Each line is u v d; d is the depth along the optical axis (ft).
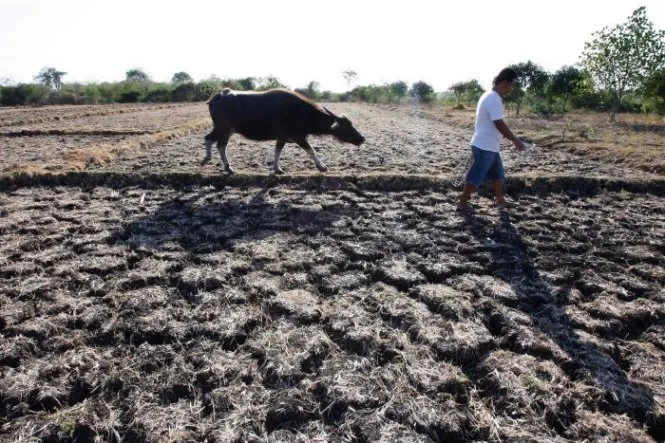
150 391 8.06
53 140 37.19
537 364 8.77
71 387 8.23
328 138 37.83
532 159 30.01
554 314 10.68
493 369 8.59
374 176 21.62
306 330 9.80
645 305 11.11
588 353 9.16
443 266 12.84
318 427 7.31
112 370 8.58
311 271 12.75
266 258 13.39
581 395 8.00
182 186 21.47
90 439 7.18
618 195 20.86
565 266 13.26
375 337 9.51
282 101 21.11
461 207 18.13
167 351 9.14
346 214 17.83
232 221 16.67
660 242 14.97
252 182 21.57
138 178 21.76
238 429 7.18
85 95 113.70
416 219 17.19
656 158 27.09
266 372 8.55
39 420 7.42
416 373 8.42
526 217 17.57
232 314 10.36
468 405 7.84
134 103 113.60
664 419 7.59
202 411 7.74
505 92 16.08
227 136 22.41
